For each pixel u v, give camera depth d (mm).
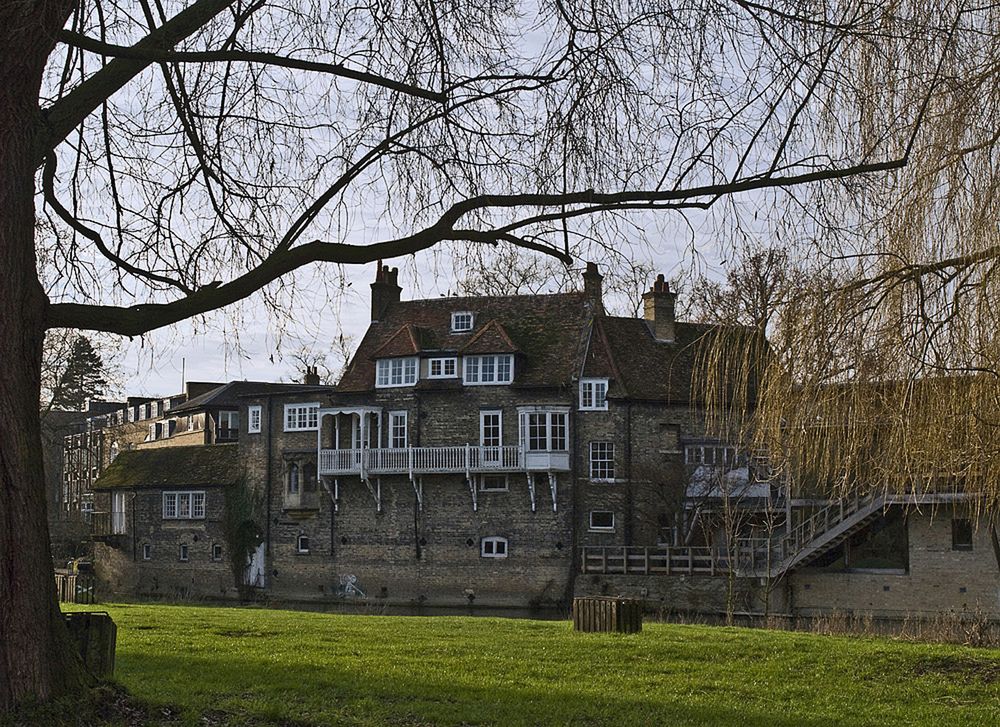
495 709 11742
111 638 10734
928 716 12305
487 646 17469
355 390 51688
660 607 38781
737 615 37562
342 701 11844
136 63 9781
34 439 8758
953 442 10656
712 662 16094
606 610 20219
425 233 9664
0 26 8320
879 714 12383
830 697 13492
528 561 47438
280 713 10477
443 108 10555
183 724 9422
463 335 50938
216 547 55719
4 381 8516
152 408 87438
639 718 11570
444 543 48969
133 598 57562
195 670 13781
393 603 49594
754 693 13648
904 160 9555
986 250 10000
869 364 10312
